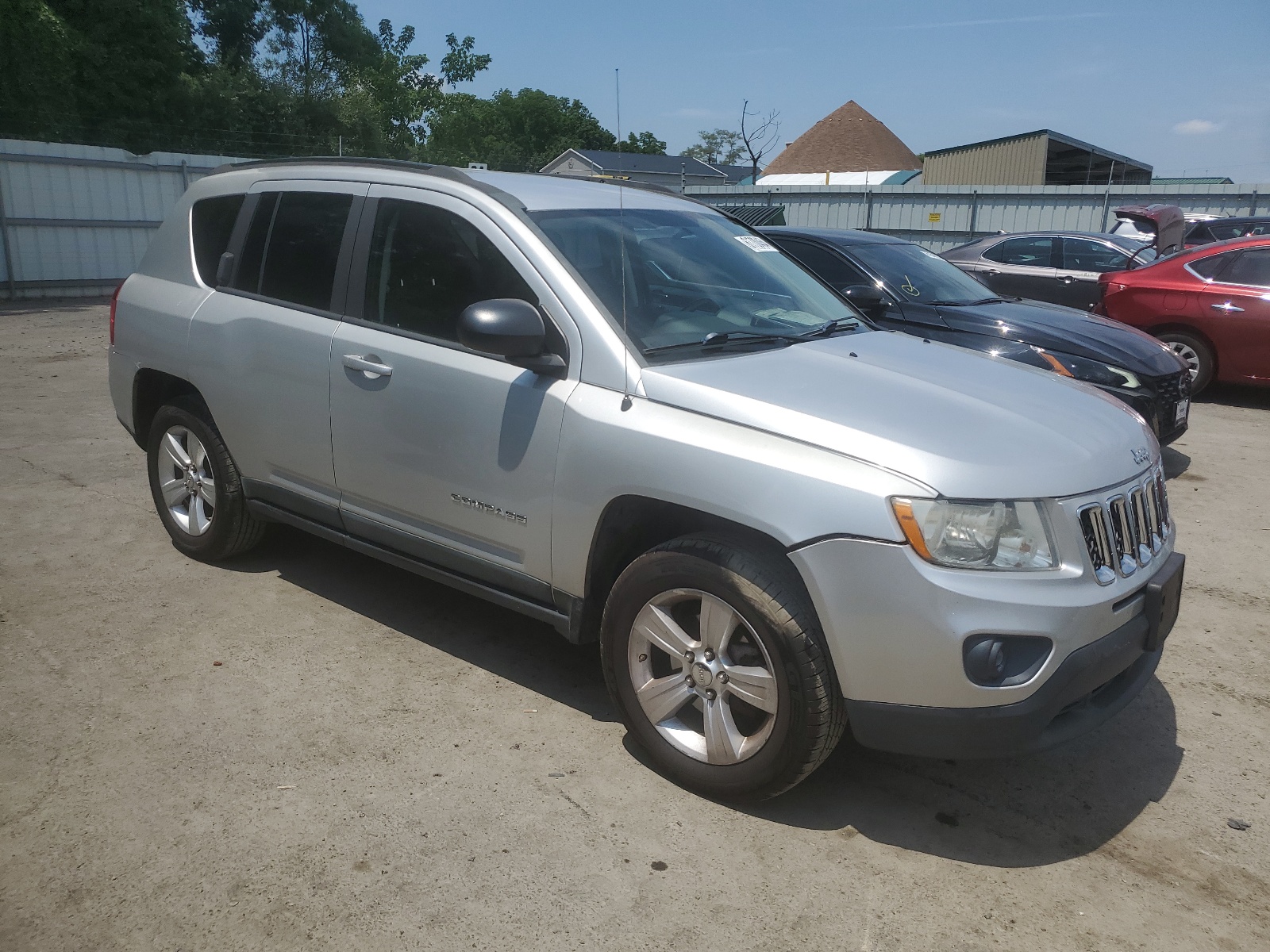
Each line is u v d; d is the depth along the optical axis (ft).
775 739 9.21
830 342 11.83
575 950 7.88
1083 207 70.49
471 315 10.02
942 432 9.18
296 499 13.48
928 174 129.08
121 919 8.07
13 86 74.33
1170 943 8.20
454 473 11.33
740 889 8.66
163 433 15.42
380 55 119.96
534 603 11.16
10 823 9.20
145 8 82.17
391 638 13.33
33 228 56.39
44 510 17.94
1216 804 10.22
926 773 10.66
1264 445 26.08
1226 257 30.76
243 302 13.78
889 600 8.51
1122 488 9.51
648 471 9.64
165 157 60.44
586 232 11.55
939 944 8.09
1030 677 8.54
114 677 12.00
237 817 9.39
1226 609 15.30
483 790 9.96
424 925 8.09
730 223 14.28
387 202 12.45
